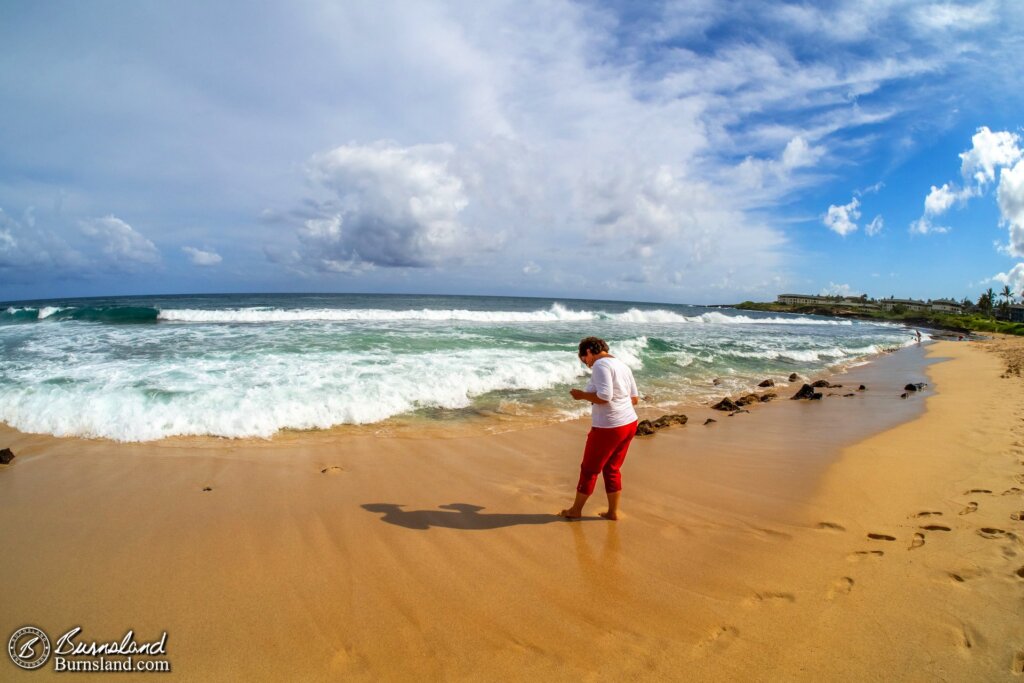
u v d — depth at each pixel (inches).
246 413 284.0
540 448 261.0
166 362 396.8
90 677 95.9
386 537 156.8
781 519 173.0
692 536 160.4
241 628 111.3
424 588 128.3
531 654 103.1
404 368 406.9
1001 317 3545.8
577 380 431.5
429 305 2036.2
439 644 106.2
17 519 164.7
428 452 249.3
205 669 98.6
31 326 671.8
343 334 609.3
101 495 185.8
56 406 280.7
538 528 166.1
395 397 334.3
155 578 131.0
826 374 619.8
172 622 113.3
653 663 100.0
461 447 259.4
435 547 151.0
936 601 119.2
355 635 109.0
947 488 197.8
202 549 146.5
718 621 114.1
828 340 1107.9
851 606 118.4
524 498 193.8
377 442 264.1
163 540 151.7
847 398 443.5
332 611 117.7
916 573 132.5
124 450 239.6
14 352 441.7
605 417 167.9
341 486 200.2
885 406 401.7
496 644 106.3
